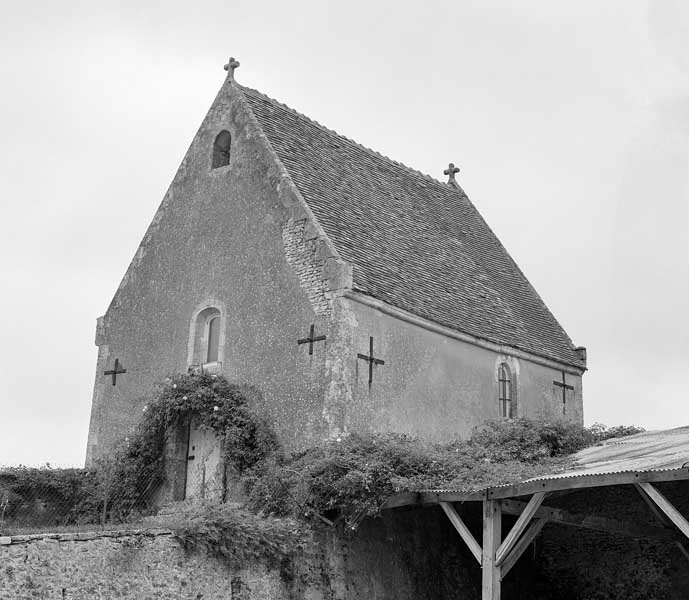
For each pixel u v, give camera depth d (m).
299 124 21.64
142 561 13.34
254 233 19.36
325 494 15.79
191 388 18.23
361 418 17.59
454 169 27.16
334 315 17.69
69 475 19.03
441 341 19.86
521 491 14.30
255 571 14.82
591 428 20.67
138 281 21.08
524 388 21.84
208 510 15.05
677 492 18.45
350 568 16.33
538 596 19.73
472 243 24.48
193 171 20.91
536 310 24.41
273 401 18.08
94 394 20.98
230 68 21.16
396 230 21.33
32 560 12.11
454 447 18.00
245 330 18.92
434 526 18.27
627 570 19.05
